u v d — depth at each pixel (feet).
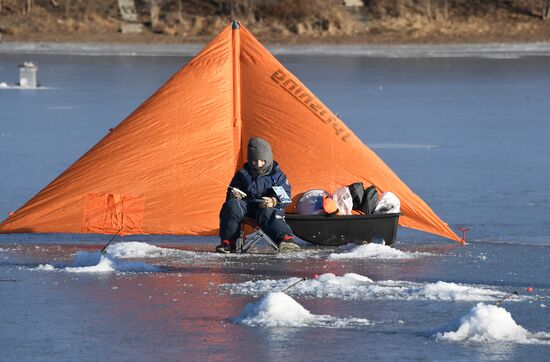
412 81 394.11
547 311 79.36
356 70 456.04
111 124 245.24
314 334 71.77
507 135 228.63
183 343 69.41
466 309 79.51
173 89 119.65
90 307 79.71
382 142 215.92
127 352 67.46
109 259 96.58
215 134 119.03
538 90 352.69
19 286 87.56
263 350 67.77
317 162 118.32
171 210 115.24
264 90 120.26
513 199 146.51
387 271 96.27
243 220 106.73
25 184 157.48
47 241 114.83
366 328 73.61
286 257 103.60
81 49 630.74
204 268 96.99
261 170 108.17
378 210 112.68
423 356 66.59
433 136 226.17
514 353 67.31
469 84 379.96
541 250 109.40
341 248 108.68
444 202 144.05
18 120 254.06
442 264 100.48
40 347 68.69
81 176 115.85
